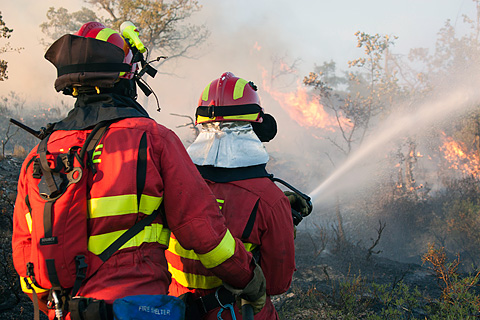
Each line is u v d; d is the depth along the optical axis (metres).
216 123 2.09
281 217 1.96
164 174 1.49
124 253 1.41
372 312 4.71
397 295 5.29
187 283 1.97
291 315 4.60
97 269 1.38
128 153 1.43
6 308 4.00
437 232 10.85
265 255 1.98
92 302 1.32
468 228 9.81
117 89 1.64
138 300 1.33
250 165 2.02
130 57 1.67
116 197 1.39
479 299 4.45
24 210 1.51
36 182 1.44
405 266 7.15
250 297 1.64
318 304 4.93
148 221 1.45
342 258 7.41
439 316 4.50
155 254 1.49
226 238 1.54
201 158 2.07
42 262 1.33
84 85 1.54
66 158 1.37
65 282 1.34
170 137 1.54
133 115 1.52
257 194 1.96
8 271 4.18
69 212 1.35
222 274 1.56
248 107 2.11
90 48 1.52
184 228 1.49
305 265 6.90
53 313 1.41
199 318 1.91
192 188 1.51
